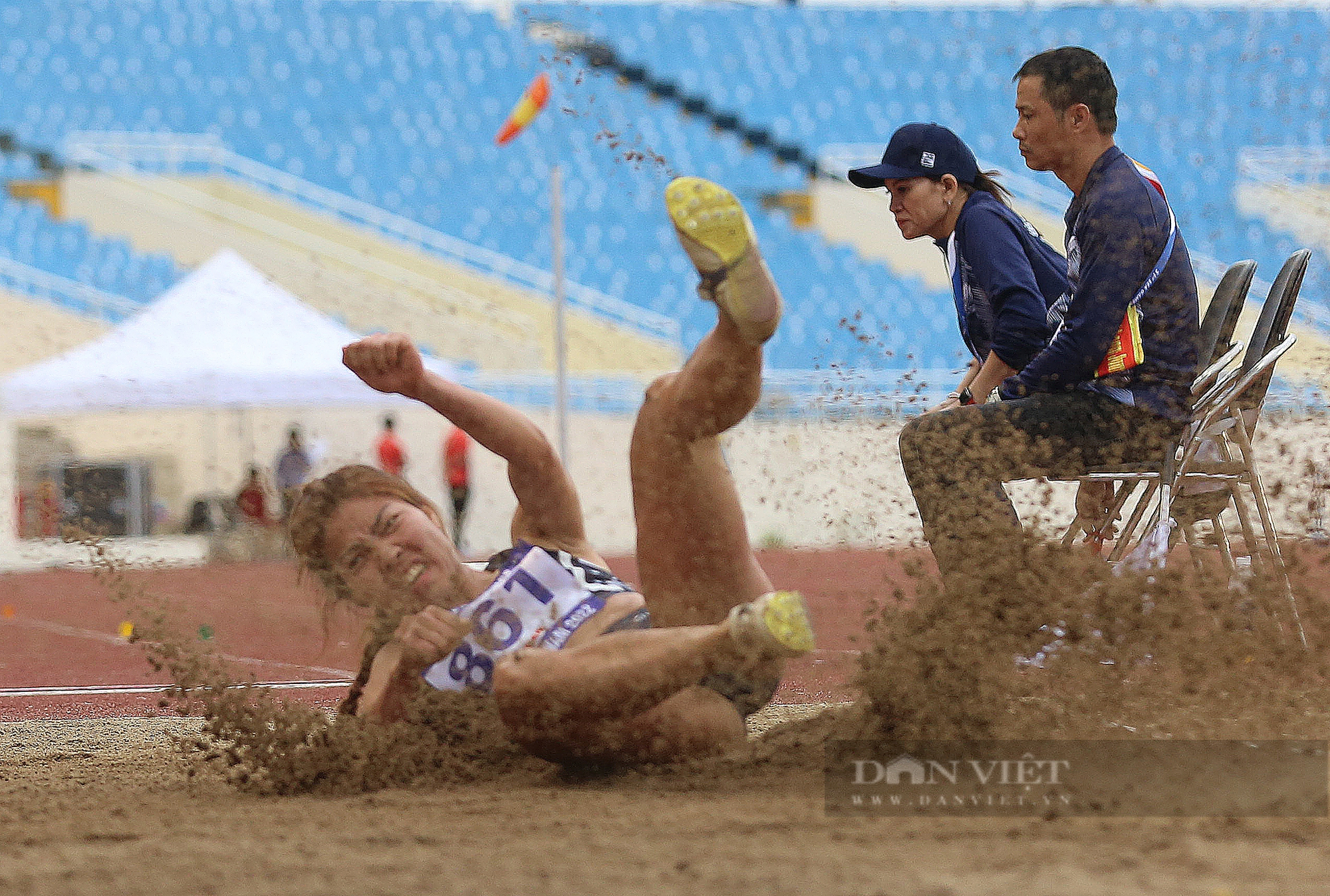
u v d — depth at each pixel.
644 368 52.69
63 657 20.58
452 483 41.69
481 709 7.91
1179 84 44.34
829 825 5.74
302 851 5.46
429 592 8.02
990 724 7.14
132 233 55.84
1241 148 42.44
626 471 45.25
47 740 11.77
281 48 60.06
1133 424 10.20
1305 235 40.34
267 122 59.03
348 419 43.69
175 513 41.72
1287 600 7.92
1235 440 11.12
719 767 7.44
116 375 34.94
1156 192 10.58
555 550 8.31
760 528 26.02
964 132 52.53
